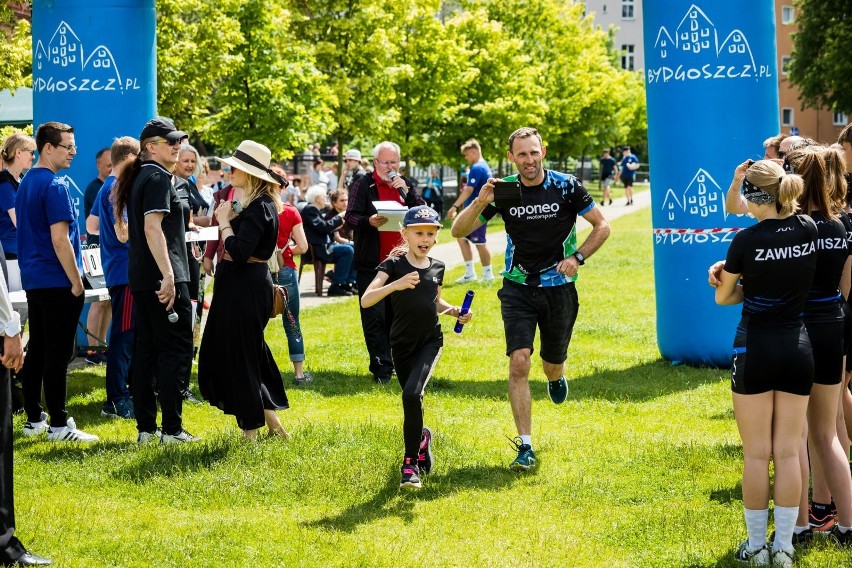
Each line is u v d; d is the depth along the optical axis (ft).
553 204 24.02
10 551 17.78
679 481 22.80
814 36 165.68
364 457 23.89
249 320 24.89
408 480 22.07
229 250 24.53
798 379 17.76
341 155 99.55
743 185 18.11
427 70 111.86
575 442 26.30
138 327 25.99
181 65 76.79
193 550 18.72
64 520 20.21
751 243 17.75
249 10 81.35
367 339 34.40
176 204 25.59
